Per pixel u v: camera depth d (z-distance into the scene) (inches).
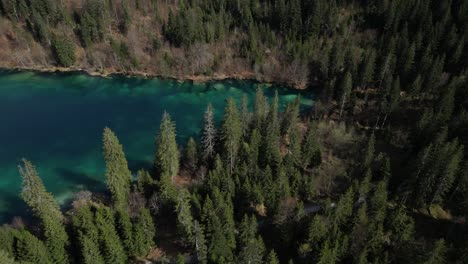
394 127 4133.9
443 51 4972.9
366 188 2815.0
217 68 5551.2
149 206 2906.0
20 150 3882.9
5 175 3540.8
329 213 2566.4
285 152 3848.4
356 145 3831.2
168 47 5698.8
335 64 5191.9
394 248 2459.4
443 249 2219.5
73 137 4109.3
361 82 4867.1
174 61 5521.7
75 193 3307.1
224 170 3093.0
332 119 4537.4
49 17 5762.8
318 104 4515.3
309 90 5349.4
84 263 2440.9
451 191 3056.1
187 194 2736.2
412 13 5615.2
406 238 2461.9
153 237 2765.7
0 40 5551.2
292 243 2598.4
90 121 4411.9
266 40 5807.1
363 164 3216.0
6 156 3789.4
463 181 2901.1
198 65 5482.3
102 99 4874.5
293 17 5876.0
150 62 5511.8
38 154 3833.7
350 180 3137.3
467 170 2878.9
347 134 4003.4
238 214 2965.1
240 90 5285.4
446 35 5009.8
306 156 3449.8
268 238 2758.4
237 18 6264.8
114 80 5285.4
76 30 5733.3
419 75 4333.2
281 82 5477.4
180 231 2642.7
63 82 5162.4
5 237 2303.2
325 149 3791.8
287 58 5590.6
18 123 4301.2
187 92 5152.6
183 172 3531.0
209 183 2893.7
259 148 3442.4
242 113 3700.8
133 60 5428.2
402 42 5024.6
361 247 2383.1
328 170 3383.4
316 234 2423.7
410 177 3080.7
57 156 3816.4
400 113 4279.0
